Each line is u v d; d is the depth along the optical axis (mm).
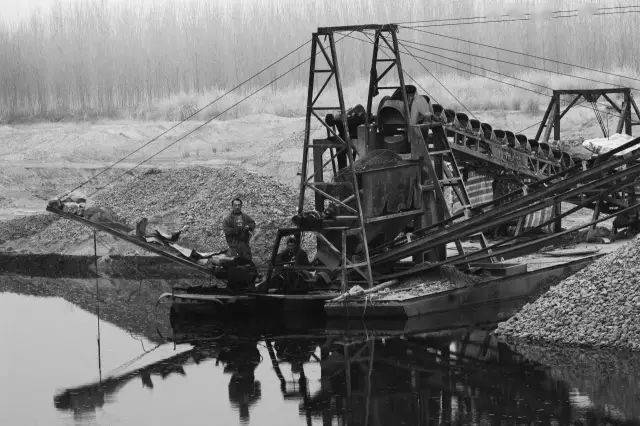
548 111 38094
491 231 33844
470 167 31109
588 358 19641
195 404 17500
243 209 35438
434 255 27141
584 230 34375
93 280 32562
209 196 37125
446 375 18766
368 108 27203
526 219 33219
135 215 37719
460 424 15727
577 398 16891
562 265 27469
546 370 18844
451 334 22375
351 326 23734
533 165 31672
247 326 24438
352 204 26250
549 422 15625
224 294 26188
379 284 26047
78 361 21016
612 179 24531
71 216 26641
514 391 17469
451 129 28344
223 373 19719
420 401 17109
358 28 25734
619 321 20656
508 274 26641
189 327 24516
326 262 25969
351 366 19828
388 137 27156
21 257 37469
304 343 22125
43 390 18688
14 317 26125
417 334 22484
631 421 15508
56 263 36406
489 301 26000
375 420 16141
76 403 17750
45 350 22094
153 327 24578
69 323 25188
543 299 22328
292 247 26281
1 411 17312
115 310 27000
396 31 26109
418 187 26469
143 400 17859
